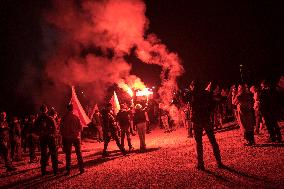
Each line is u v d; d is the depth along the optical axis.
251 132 10.50
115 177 8.70
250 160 8.53
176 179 7.64
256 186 6.39
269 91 10.60
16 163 14.16
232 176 7.29
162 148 12.93
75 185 8.38
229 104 19.00
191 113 8.38
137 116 13.44
